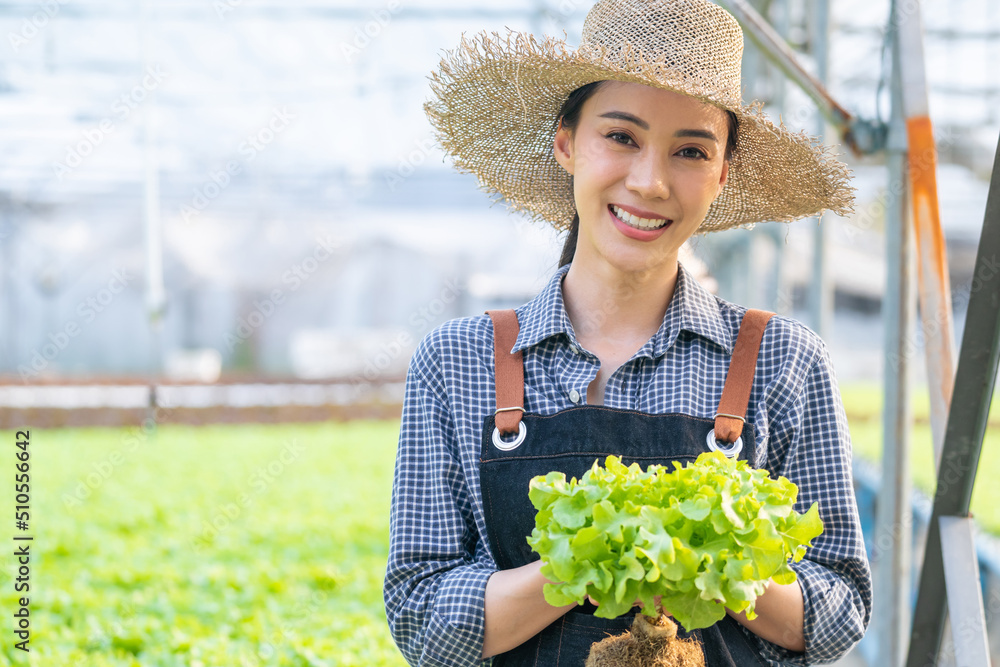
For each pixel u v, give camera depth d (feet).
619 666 4.43
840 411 5.52
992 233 5.93
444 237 85.97
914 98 8.54
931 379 7.93
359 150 63.05
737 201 6.56
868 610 5.40
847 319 90.07
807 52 21.30
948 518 6.71
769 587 5.00
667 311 5.57
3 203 75.51
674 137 5.15
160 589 16.94
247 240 81.76
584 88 5.49
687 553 3.89
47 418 48.55
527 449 5.19
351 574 18.06
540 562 4.93
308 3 40.11
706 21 5.35
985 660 6.32
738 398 5.29
